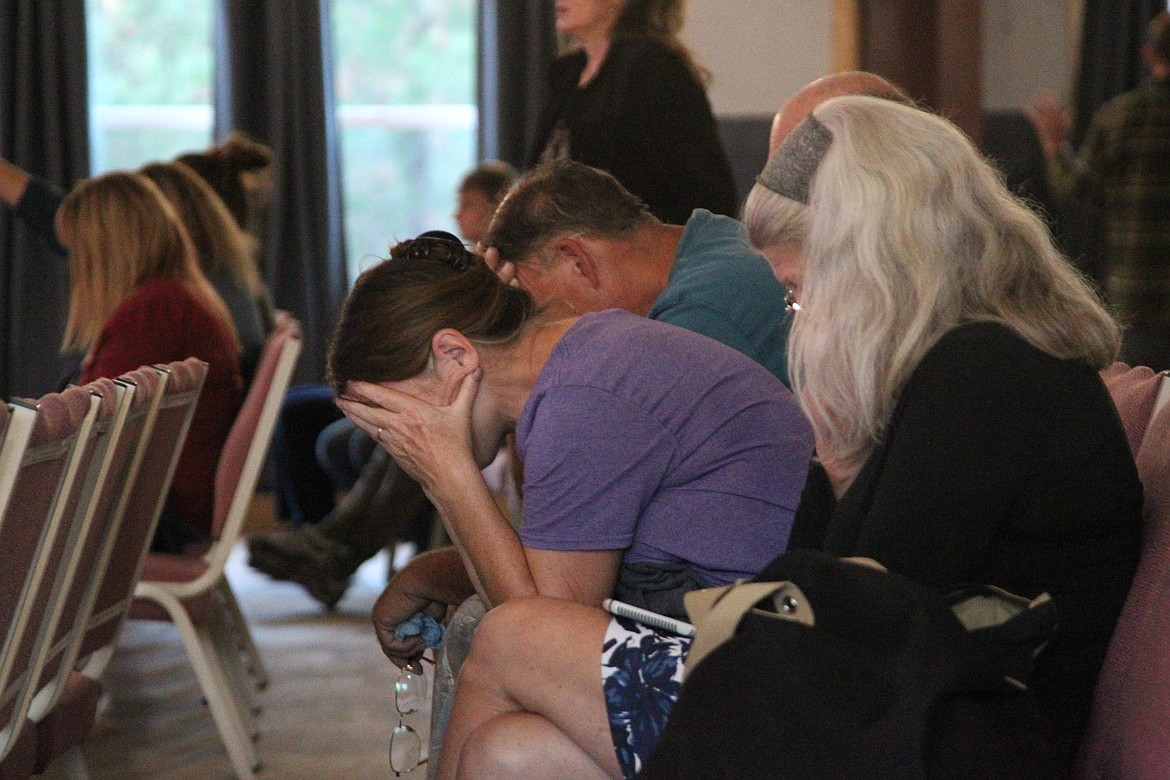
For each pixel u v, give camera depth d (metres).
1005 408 3.97
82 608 5.96
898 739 3.50
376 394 4.92
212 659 8.30
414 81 17.81
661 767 3.71
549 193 6.17
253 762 8.38
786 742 3.60
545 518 4.65
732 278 6.19
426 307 4.88
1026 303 4.21
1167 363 14.07
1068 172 14.45
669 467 4.66
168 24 17.41
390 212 17.95
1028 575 4.08
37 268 16.36
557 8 9.67
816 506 4.58
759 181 4.75
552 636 4.38
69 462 4.97
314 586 12.56
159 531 8.70
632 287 6.23
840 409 4.33
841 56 16.20
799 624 3.72
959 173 4.29
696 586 4.68
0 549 4.59
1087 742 4.18
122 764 8.55
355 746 8.89
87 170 16.56
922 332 4.17
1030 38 16.92
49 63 16.33
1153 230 14.04
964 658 3.55
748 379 4.85
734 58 16.72
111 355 8.90
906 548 3.98
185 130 17.56
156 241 9.32
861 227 4.25
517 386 4.93
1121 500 4.07
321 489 14.25
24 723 5.47
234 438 8.50
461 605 5.34
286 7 16.48
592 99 9.34
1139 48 16.98
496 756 4.30
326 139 16.73
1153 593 4.07
